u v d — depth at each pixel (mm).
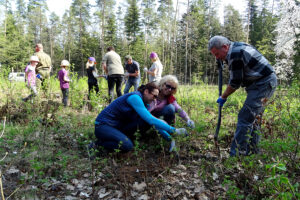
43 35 50906
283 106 2836
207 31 41719
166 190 2375
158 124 2838
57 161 2775
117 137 2900
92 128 4039
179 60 35031
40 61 5891
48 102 4707
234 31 36531
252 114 2756
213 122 4172
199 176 2547
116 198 2262
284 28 15828
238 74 2715
